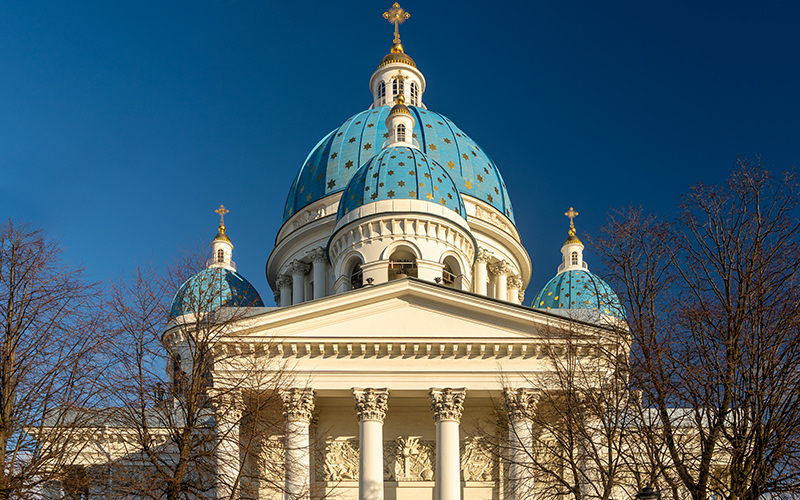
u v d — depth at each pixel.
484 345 50.38
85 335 40.34
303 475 47.72
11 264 39.78
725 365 35.03
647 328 37.44
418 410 53.75
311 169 80.25
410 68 88.00
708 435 35.12
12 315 38.97
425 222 63.16
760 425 33.38
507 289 76.88
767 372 34.03
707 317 35.44
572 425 40.09
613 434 37.53
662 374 35.62
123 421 43.81
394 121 71.81
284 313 50.28
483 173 79.06
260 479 44.94
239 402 44.12
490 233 75.44
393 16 91.56
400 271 63.06
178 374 43.78
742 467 33.78
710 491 34.81
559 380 42.91
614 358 40.59
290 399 49.25
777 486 33.22
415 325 51.19
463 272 64.44
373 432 49.41
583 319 53.78
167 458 48.94
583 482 42.78
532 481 47.09
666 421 35.25
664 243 37.94
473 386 50.16
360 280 63.59
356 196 66.25
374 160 68.31
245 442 46.84
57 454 39.31
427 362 50.69
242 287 72.12
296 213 78.56
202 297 49.28
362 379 50.31
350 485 52.00
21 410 38.16
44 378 39.12
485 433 51.56
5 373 37.88
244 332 49.56
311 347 50.34
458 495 48.59
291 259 77.88
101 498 47.03
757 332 34.78
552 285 75.56
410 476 52.50
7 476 36.84
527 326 50.78
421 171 66.56
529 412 48.09
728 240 36.53
